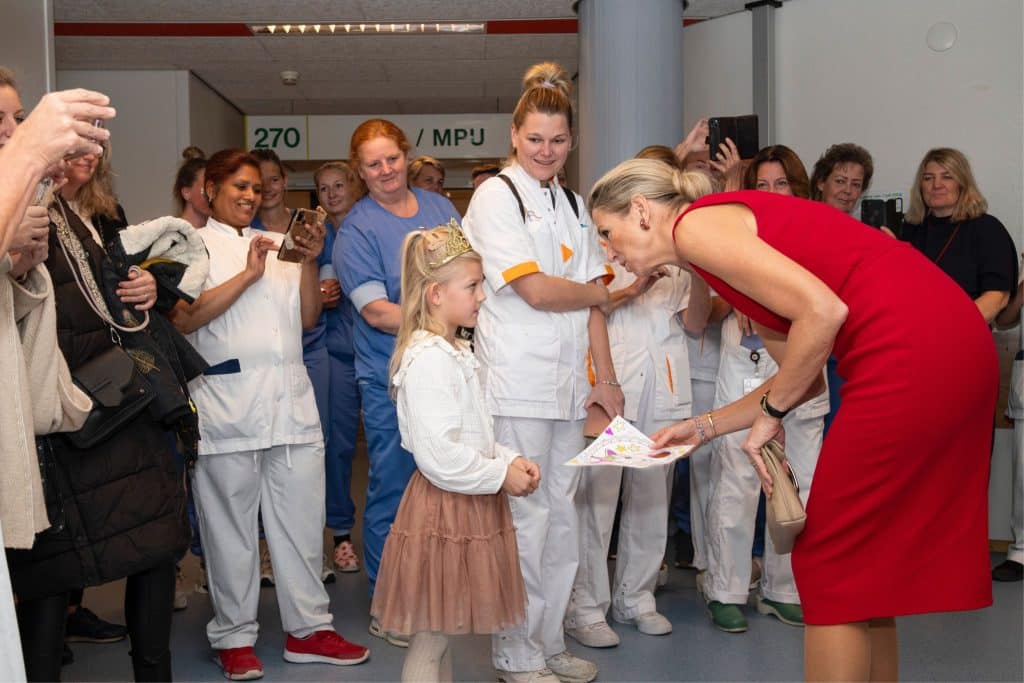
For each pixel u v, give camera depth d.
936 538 1.94
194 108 8.35
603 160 5.48
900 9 5.53
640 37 5.40
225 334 3.11
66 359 2.18
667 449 2.27
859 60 5.75
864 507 1.92
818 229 1.99
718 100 6.43
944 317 1.89
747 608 3.79
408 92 9.15
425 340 2.40
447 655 2.51
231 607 3.12
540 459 2.88
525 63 8.05
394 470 3.58
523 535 2.84
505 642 2.88
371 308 3.47
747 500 3.50
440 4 6.41
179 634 3.59
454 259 2.41
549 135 2.93
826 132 5.94
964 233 4.40
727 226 1.99
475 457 2.32
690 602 3.89
